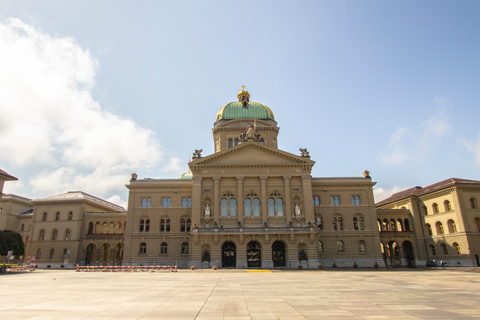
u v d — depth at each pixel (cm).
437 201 6919
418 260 7069
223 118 7831
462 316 1445
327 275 4228
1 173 5809
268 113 7900
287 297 2092
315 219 6731
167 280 3500
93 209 8062
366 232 6681
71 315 1489
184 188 6944
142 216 6819
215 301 1930
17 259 7975
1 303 1842
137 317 1454
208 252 5856
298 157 6359
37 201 7756
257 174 6312
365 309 1638
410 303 1819
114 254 7250
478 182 6625
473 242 6212
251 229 5884
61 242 7438
